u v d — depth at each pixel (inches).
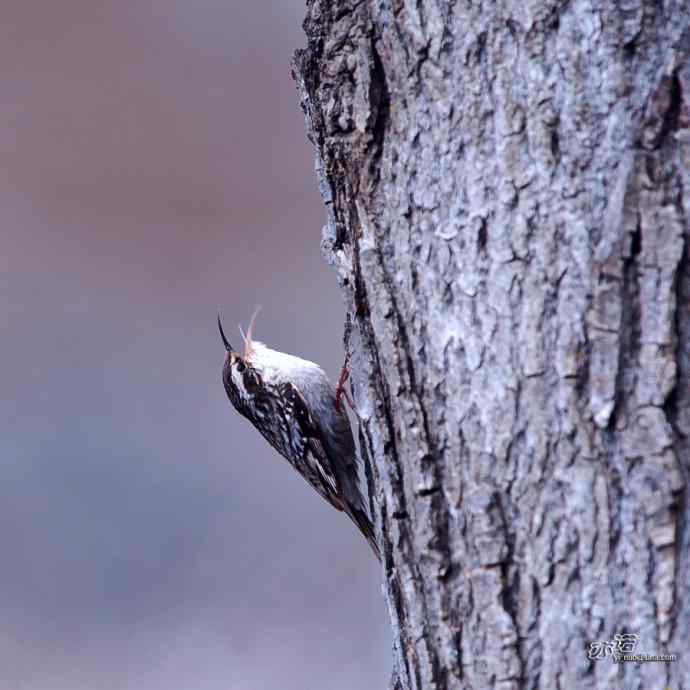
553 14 203.6
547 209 203.6
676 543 192.9
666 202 196.7
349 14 228.7
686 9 199.6
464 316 213.5
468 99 212.2
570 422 200.1
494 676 206.8
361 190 230.4
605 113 199.9
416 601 220.4
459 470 213.8
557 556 201.0
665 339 194.9
